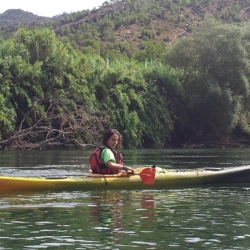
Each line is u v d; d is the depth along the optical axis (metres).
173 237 5.82
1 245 5.43
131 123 33.75
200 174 10.74
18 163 17.14
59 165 16.14
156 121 36.25
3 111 28.38
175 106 39.84
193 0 127.69
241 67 40.97
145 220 6.77
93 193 9.23
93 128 30.52
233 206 8.00
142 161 18.14
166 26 111.31
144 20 110.94
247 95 41.41
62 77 32.34
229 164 16.61
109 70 35.31
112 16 115.81
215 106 39.53
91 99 32.31
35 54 32.81
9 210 7.46
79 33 98.75
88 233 5.98
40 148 29.41
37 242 5.55
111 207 7.78
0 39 32.91
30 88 30.70
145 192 9.53
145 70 40.28
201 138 40.53
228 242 5.62
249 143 41.69
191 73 42.50
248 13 122.81
